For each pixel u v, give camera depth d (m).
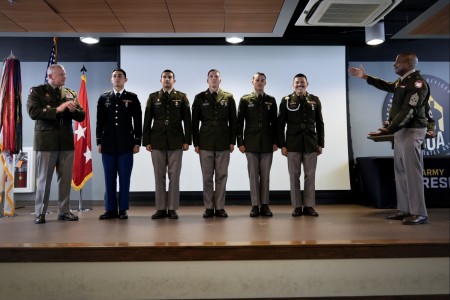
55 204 4.86
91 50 5.09
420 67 5.17
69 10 3.74
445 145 5.07
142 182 4.83
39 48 5.05
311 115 3.71
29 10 3.72
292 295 2.18
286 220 3.35
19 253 2.16
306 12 3.86
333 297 2.17
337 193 4.87
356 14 3.88
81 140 4.45
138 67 4.94
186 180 4.84
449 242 2.22
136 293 2.17
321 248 2.19
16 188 4.82
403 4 4.79
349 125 4.96
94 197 4.96
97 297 2.16
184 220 3.39
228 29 4.33
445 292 2.20
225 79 4.95
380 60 5.16
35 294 2.16
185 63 4.96
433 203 4.33
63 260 2.16
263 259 2.17
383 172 4.32
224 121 3.66
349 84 5.10
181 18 3.98
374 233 2.59
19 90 4.11
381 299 2.15
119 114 3.60
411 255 2.21
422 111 3.07
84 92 4.55
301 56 5.00
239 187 4.84
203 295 2.17
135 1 3.54
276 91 4.96
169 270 2.17
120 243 2.25
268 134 3.70
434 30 4.50
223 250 2.17
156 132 3.55
